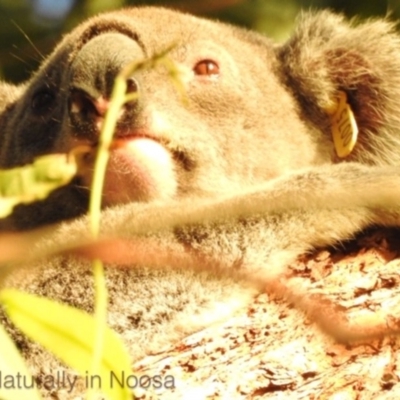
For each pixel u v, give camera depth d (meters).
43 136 4.70
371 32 4.75
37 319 3.93
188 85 4.69
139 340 4.61
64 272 4.62
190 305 4.60
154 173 4.64
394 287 4.54
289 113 4.73
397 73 4.74
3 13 4.96
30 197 3.53
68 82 4.66
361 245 4.59
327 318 4.16
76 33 4.71
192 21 4.72
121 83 3.77
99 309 3.54
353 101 4.74
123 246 4.34
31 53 4.89
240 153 4.70
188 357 4.54
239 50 4.73
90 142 4.61
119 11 4.73
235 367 4.52
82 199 4.66
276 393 4.51
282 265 4.60
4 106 4.79
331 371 4.51
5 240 3.98
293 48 4.75
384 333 4.15
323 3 4.95
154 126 4.64
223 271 4.38
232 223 4.61
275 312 4.54
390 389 4.50
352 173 4.62
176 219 4.36
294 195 4.57
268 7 4.95
